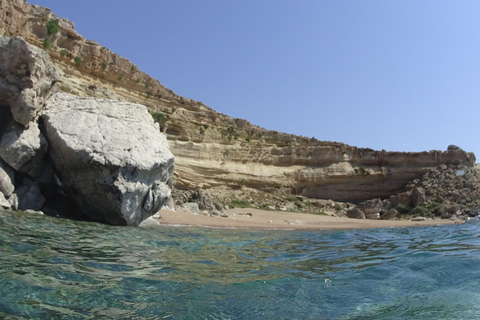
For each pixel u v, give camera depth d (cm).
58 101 1471
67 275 619
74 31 3266
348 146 5169
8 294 509
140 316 488
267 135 4944
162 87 4109
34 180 1405
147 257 831
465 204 4050
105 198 1299
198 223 1858
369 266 848
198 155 4147
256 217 2919
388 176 5084
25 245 792
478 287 671
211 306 545
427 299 608
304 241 1398
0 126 1361
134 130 1443
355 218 3978
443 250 1068
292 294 623
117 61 3597
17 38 1288
